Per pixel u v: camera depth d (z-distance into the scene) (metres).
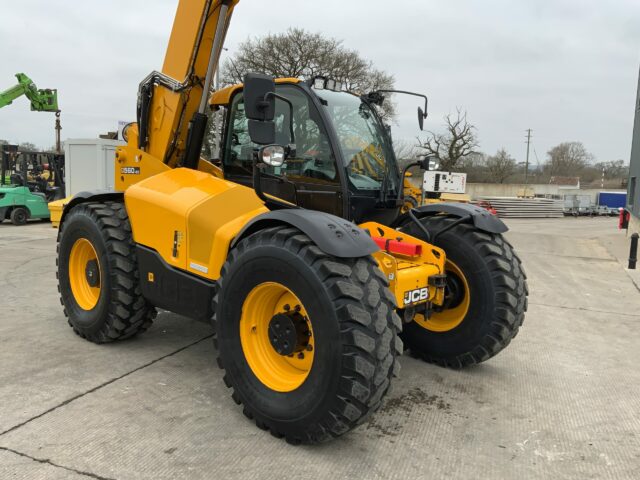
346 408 2.54
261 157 2.96
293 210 2.93
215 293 3.30
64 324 4.82
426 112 4.00
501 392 3.66
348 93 3.80
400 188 3.87
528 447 2.91
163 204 3.67
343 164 3.37
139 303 4.07
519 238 15.14
